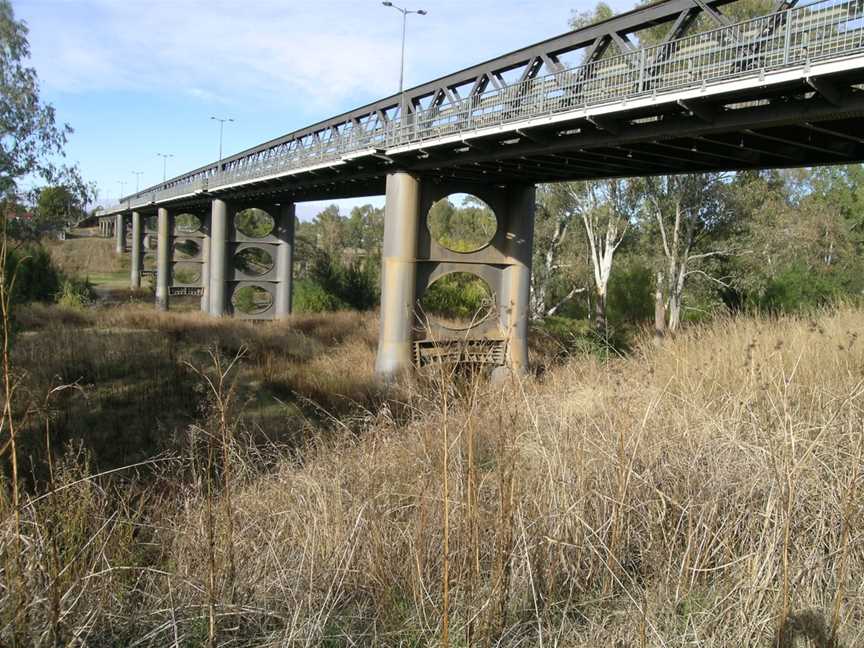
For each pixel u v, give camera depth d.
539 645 3.10
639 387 5.93
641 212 29.33
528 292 18.89
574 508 3.88
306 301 37.75
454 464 4.34
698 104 10.08
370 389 14.73
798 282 25.41
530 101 13.43
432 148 15.79
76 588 3.29
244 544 4.14
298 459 6.68
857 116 9.03
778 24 9.62
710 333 9.98
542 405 5.42
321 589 3.61
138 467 8.61
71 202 28.48
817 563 3.64
